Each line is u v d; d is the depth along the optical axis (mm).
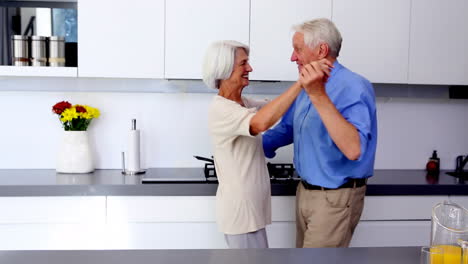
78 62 2670
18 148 2996
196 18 2686
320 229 2180
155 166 3059
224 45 2104
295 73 2740
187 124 3049
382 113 3133
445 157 3182
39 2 2898
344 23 2740
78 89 2809
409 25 2777
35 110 2986
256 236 2174
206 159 2717
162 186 2514
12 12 2889
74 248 2521
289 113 2449
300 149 2232
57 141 3012
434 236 1269
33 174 2809
